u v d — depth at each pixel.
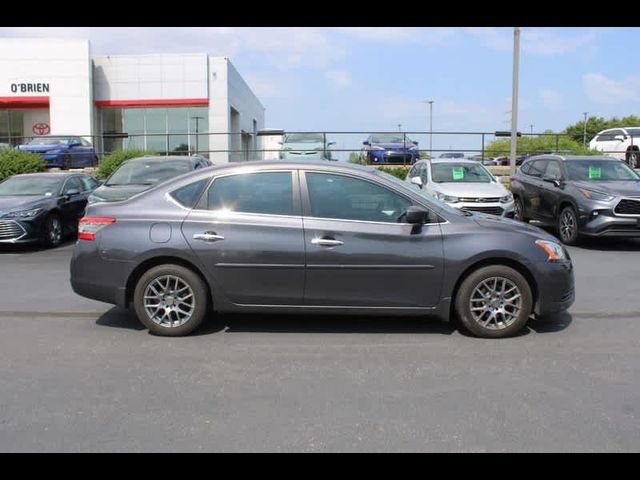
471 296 5.79
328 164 6.01
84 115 33.38
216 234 5.82
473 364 5.14
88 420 4.08
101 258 5.95
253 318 6.56
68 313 6.89
